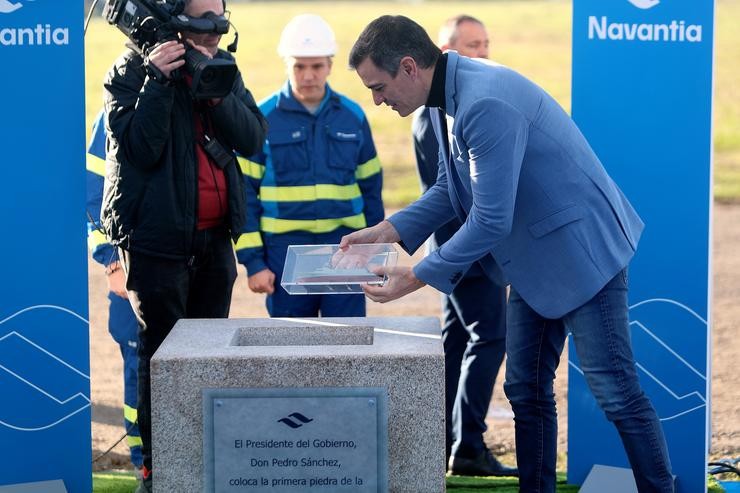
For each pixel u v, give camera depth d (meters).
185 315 4.50
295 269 4.07
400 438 3.66
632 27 4.59
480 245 3.88
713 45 4.56
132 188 4.28
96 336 8.36
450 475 5.25
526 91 3.93
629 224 4.21
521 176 4.00
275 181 5.43
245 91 4.67
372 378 3.63
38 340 4.57
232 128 4.43
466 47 5.48
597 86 4.63
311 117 5.45
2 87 4.41
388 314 8.86
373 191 5.60
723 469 5.38
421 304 9.17
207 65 4.13
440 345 3.75
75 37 4.43
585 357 4.12
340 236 5.50
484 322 5.12
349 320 4.10
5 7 4.37
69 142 4.48
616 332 4.08
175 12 4.21
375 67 3.84
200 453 3.69
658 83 4.60
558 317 4.10
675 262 4.69
